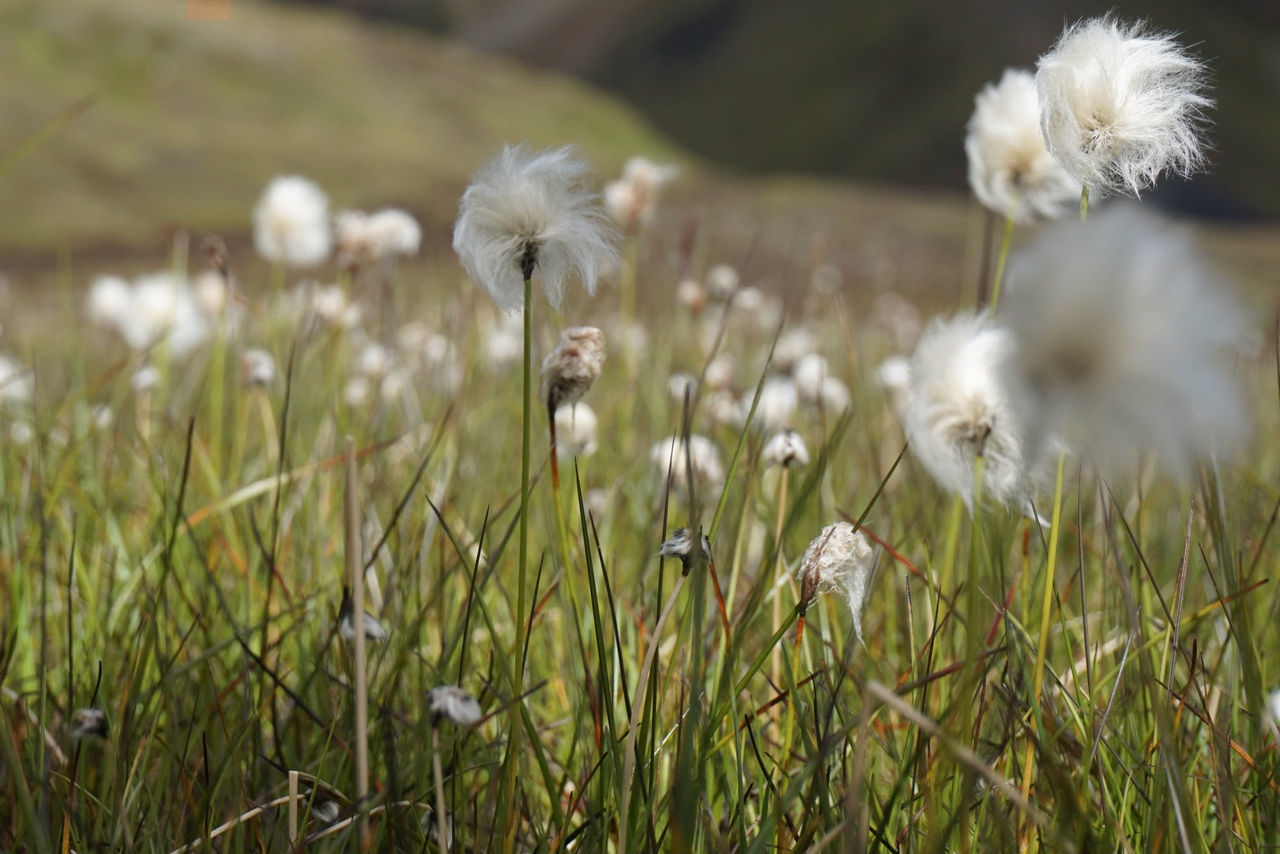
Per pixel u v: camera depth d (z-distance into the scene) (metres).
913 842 0.78
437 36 63.97
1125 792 0.79
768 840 0.75
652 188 1.44
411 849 0.80
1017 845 0.76
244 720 0.85
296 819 0.78
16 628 0.92
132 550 1.11
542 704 0.93
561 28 61.44
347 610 0.76
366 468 1.22
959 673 0.85
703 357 1.67
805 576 0.78
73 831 0.81
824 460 0.85
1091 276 0.66
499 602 0.99
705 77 54.84
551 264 0.77
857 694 0.88
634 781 0.78
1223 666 0.90
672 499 1.04
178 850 0.79
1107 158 0.76
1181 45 0.77
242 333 1.61
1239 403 0.66
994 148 0.89
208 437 1.36
